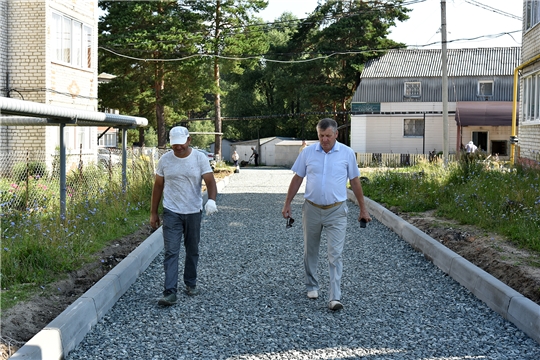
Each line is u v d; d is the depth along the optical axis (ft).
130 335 18.13
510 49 145.89
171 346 17.20
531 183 41.65
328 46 157.28
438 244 28.27
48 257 23.24
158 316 19.99
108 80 110.11
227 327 18.89
